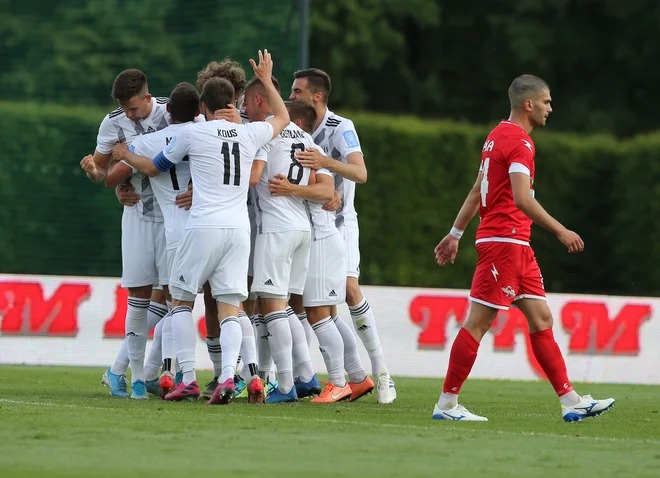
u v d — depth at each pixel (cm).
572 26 9919
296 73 2878
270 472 1525
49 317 4316
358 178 2759
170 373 2612
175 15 7094
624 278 7600
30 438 1797
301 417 2242
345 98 9706
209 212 2444
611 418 2527
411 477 1521
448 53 10512
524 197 2189
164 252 2664
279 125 2580
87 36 7738
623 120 9712
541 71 10050
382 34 9862
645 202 7469
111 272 6700
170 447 1728
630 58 9775
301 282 2681
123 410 2253
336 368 2777
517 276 2258
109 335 4372
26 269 6625
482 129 7200
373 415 2372
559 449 1844
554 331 4584
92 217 6681
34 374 3666
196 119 2700
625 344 4672
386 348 4534
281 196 2603
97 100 7700
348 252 2867
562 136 7688
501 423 2277
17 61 7875
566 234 2189
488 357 4541
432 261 7075
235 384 2770
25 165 6656
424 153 7062
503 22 10088
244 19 6556
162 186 2595
